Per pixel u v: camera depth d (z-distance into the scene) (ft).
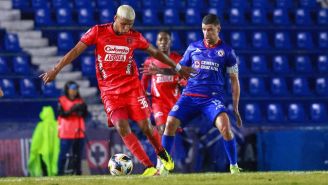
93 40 113.19
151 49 115.75
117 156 119.24
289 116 233.55
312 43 254.88
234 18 254.06
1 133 179.73
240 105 233.55
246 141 184.85
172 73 125.80
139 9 251.60
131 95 114.93
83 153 179.11
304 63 249.14
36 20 242.17
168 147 125.80
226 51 123.95
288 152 187.32
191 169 179.73
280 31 255.29
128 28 112.98
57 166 178.91
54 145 179.63
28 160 179.63
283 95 239.50
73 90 178.19
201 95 124.06
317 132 189.26
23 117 220.02
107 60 114.11
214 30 123.13
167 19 248.73
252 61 244.22
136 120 115.44
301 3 265.95
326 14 260.83
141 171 177.78
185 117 125.80
